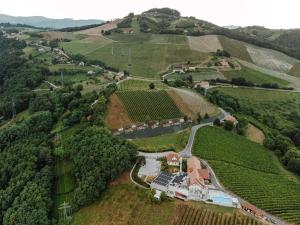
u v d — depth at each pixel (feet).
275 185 486.79
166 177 460.96
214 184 462.19
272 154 618.03
